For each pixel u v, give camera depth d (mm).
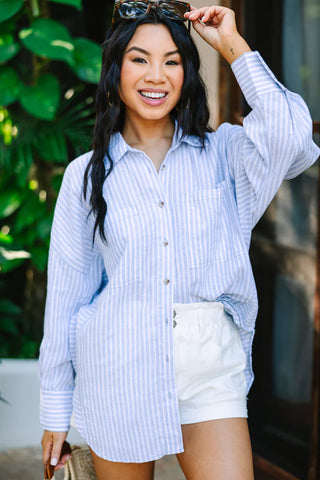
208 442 1837
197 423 1865
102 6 4418
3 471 3096
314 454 2664
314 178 2775
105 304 1891
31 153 3926
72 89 4246
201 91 1927
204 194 1860
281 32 2879
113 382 1893
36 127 3982
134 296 1861
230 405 1858
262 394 3061
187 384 1854
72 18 4508
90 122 4020
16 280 4645
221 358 1850
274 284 3006
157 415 1866
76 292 2027
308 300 2855
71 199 1962
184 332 1840
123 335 1872
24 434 3354
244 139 1833
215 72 2975
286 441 2926
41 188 4184
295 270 2900
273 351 3025
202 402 1858
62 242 1998
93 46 3885
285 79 2896
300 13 2812
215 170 1910
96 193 1884
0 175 4219
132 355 1867
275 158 1764
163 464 3170
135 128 1972
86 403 1958
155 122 1954
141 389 1868
